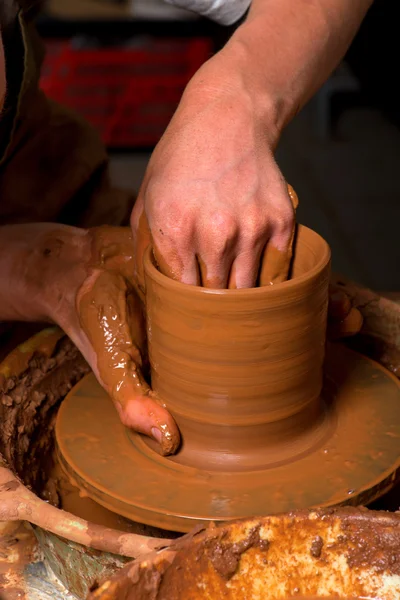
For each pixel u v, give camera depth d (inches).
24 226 38.9
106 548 29.6
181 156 32.0
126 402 33.8
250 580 27.6
